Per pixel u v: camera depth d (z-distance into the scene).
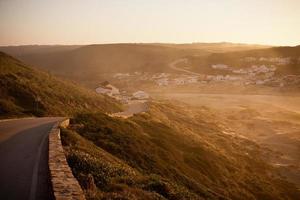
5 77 54.88
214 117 106.94
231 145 61.19
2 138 20.16
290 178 48.59
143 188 12.73
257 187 36.69
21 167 12.71
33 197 9.25
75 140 20.17
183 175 25.55
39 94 54.69
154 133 39.47
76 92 75.19
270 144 74.19
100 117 35.00
